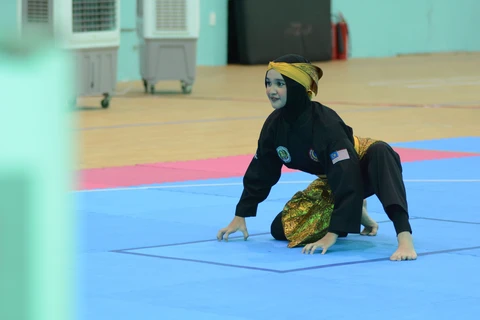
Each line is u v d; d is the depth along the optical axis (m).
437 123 19.58
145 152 14.97
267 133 7.36
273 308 5.13
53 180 0.78
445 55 45.25
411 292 5.63
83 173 12.49
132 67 32.53
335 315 4.94
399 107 22.86
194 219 8.95
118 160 13.96
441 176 12.30
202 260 6.83
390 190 6.98
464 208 9.67
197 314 4.96
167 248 7.36
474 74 34.03
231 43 38.91
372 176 7.09
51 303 0.79
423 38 46.03
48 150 0.77
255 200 7.73
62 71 0.78
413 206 9.78
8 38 0.76
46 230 0.78
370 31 43.66
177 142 16.36
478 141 16.58
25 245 0.77
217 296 5.49
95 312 4.99
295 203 7.72
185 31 25.64
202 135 17.44
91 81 21.62
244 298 5.43
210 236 7.98
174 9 25.38
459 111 22.06
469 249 7.33
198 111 21.88
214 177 12.23
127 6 32.12
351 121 19.77
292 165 7.45
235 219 7.76
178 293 5.58
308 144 7.07
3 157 0.76
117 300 5.34
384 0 44.03
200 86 28.95
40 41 0.77
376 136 17.22
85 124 19.05
